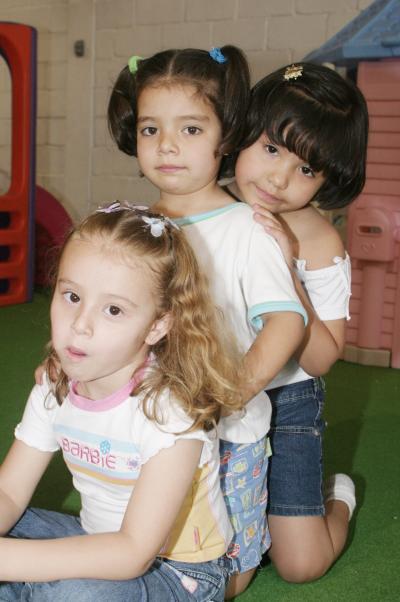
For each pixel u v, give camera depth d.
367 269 2.34
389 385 2.18
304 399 1.17
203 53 1.02
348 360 2.41
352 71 2.36
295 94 1.02
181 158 1.00
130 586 0.83
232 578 1.05
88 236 0.82
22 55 2.86
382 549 1.26
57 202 3.22
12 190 2.99
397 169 2.24
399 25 2.16
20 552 0.79
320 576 1.16
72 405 0.88
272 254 0.99
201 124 1.00
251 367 0.92
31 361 2.27
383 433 1.80
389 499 1.45
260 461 1.06
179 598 0.87
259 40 2.91
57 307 0.83
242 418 1.00
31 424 0.94
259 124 1.04
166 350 0.86
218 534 0.93
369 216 2.28
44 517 0.96
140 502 0.81
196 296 0.86
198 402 0.84
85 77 3.37
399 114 2.20
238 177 1.08
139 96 1.03
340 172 1.07
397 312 2.33
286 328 0.95
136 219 0.84
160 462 0.81
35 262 3.32
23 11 3.55
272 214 1.10
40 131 3.59
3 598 0.87
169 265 0.83
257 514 1.07
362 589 1.14
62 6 3.40
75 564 0.78
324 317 1.15
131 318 0.81
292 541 1.13
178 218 1.03
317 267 1.14
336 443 1.72
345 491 1.29
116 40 3.28
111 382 0.85
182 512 0.90
